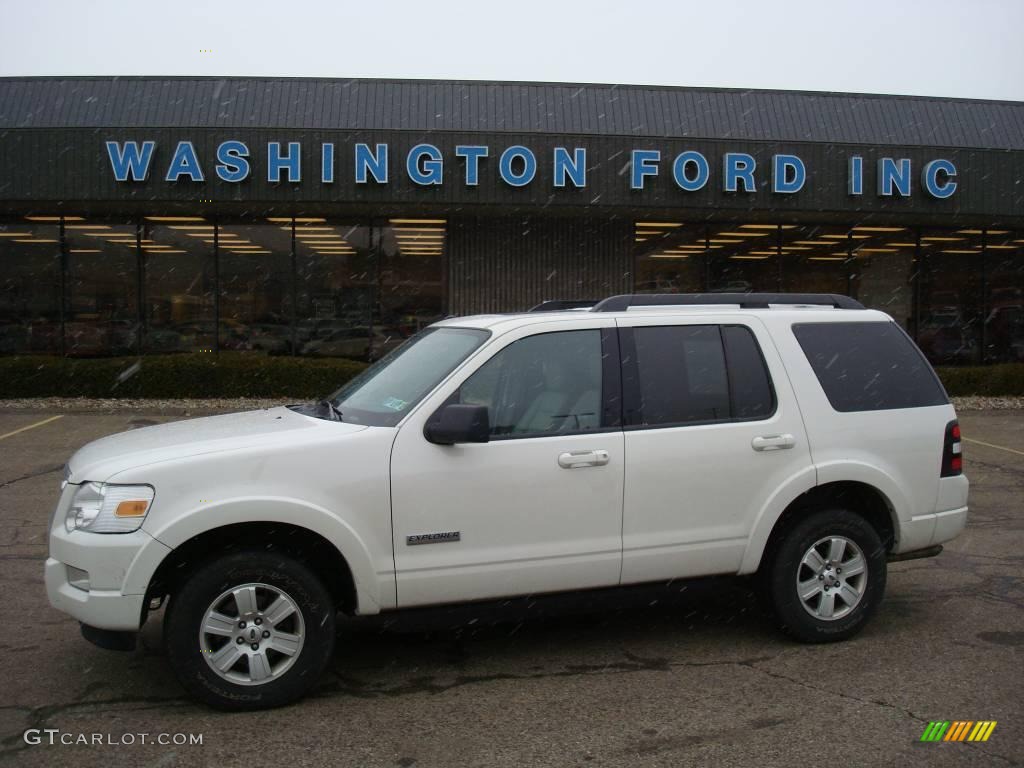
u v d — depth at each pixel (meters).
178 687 4.66
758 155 16.97
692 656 5.09
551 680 4.75
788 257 19.50
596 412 4.90
